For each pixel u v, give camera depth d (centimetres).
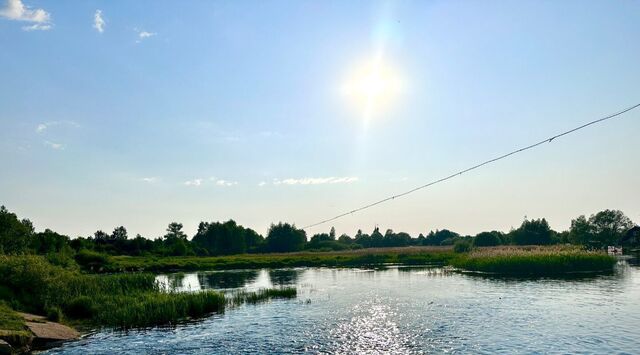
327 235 18988
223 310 3719
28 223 9556
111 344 2664
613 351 2241
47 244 9662
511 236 13438
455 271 6750
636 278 5222
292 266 9256
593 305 3462
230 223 16662
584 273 5931
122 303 3634
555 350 2281
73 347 2609
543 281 5100
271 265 9444
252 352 2420
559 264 6156
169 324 3203
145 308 3316
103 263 8319
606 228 16325
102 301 3759
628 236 15500
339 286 5219
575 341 2433
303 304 3909
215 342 2648
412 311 3428
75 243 10919
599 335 2542
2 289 3603
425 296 4172
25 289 3753
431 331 2761
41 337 2720
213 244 16075
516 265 6262
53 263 5594
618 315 3069
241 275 7262
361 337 2675
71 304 3641
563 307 3403
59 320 3350
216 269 8881
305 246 15938
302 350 2436
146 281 4650
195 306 3556
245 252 15675
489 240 12394
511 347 2358
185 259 10456
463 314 3244
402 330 2812
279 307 3791
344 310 3562
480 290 4469
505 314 3195
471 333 2678
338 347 2473
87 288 4106
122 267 8131
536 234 12900
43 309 3538
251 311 3641
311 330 2892
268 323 3147
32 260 3991
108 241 13575
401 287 4928
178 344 2625
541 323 2880
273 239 15938
